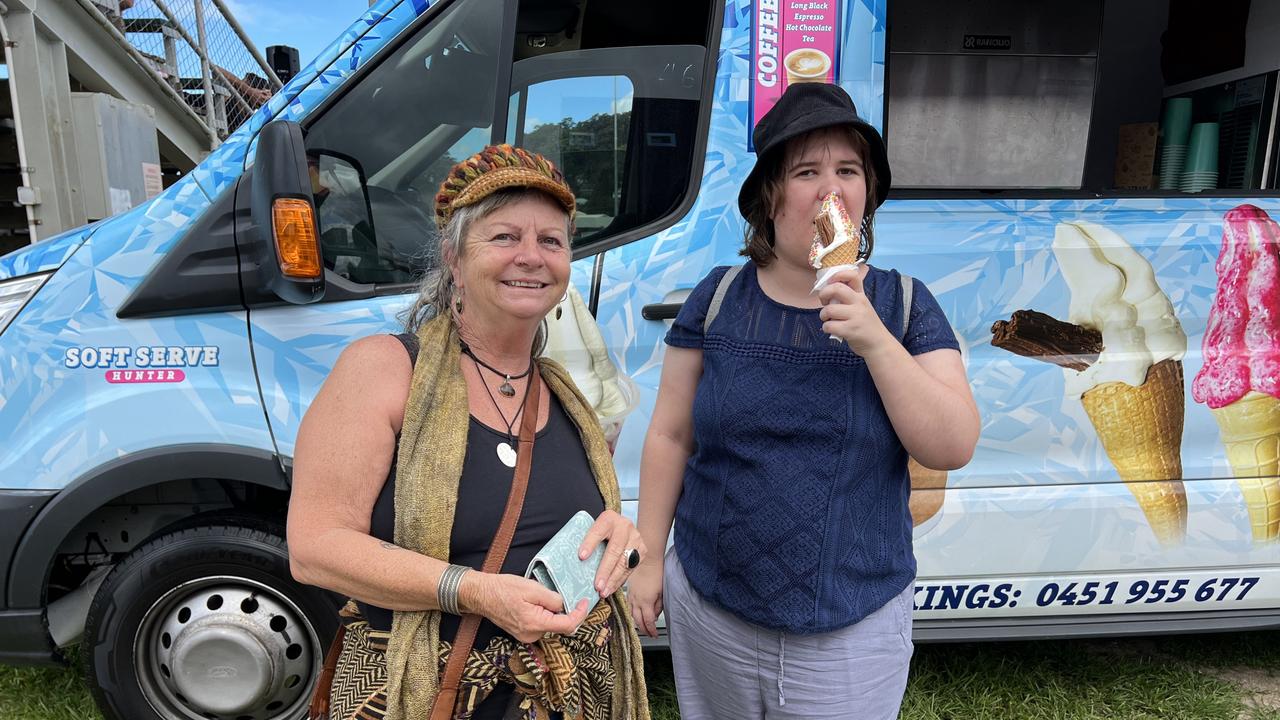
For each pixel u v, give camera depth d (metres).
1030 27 3.20
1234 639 3.07
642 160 2.38
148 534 2.48
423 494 1.18
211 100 7.72
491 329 1.30
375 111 2.29
